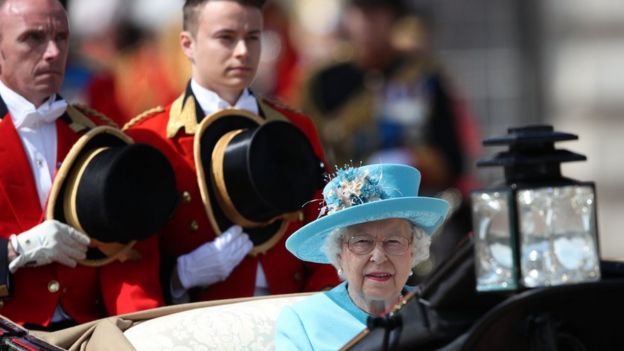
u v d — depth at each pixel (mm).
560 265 12727
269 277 20578
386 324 13289
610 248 43000
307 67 34031
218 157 20109
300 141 20406
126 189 19000
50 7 18953
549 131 13188
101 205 18797
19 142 19109
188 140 20391
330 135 32375
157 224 19328
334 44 36469
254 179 19750
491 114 43469
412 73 32500
